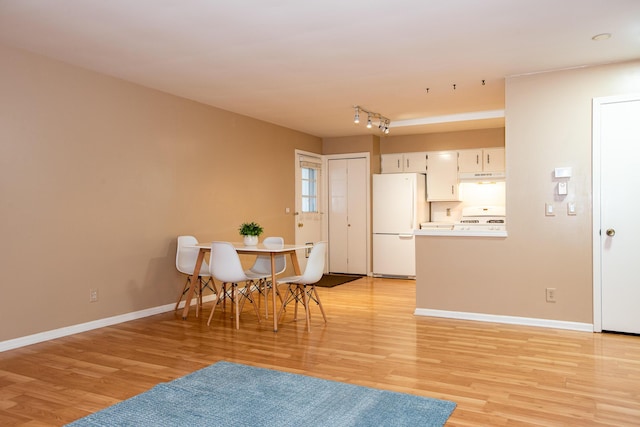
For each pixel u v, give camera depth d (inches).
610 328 169.9
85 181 173.8
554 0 118.3
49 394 115.0
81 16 127.3
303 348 153.4
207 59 163.3
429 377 126.4
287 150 293.4
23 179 154.2
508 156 183.8
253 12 124.9
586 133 171.9
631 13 126.3
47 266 161.6
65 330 167.5
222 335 169.5
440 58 163.2
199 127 225.6
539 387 118.8
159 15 126.6
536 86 179.3
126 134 189.3
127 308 190.9
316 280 181.9
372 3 119.6
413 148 316.8
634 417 101.5
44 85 160.1
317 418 101.1
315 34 140.7
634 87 165.5
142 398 111.8
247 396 113.0
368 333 171.9
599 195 169.9
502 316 186.9
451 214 316.2
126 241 189.8
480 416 102.0
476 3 120.0
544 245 179.0
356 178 322.7
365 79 188.7
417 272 202.4
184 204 217.0
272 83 193.6
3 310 149.6
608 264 169.6
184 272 202.5
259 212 267.1
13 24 132.8
